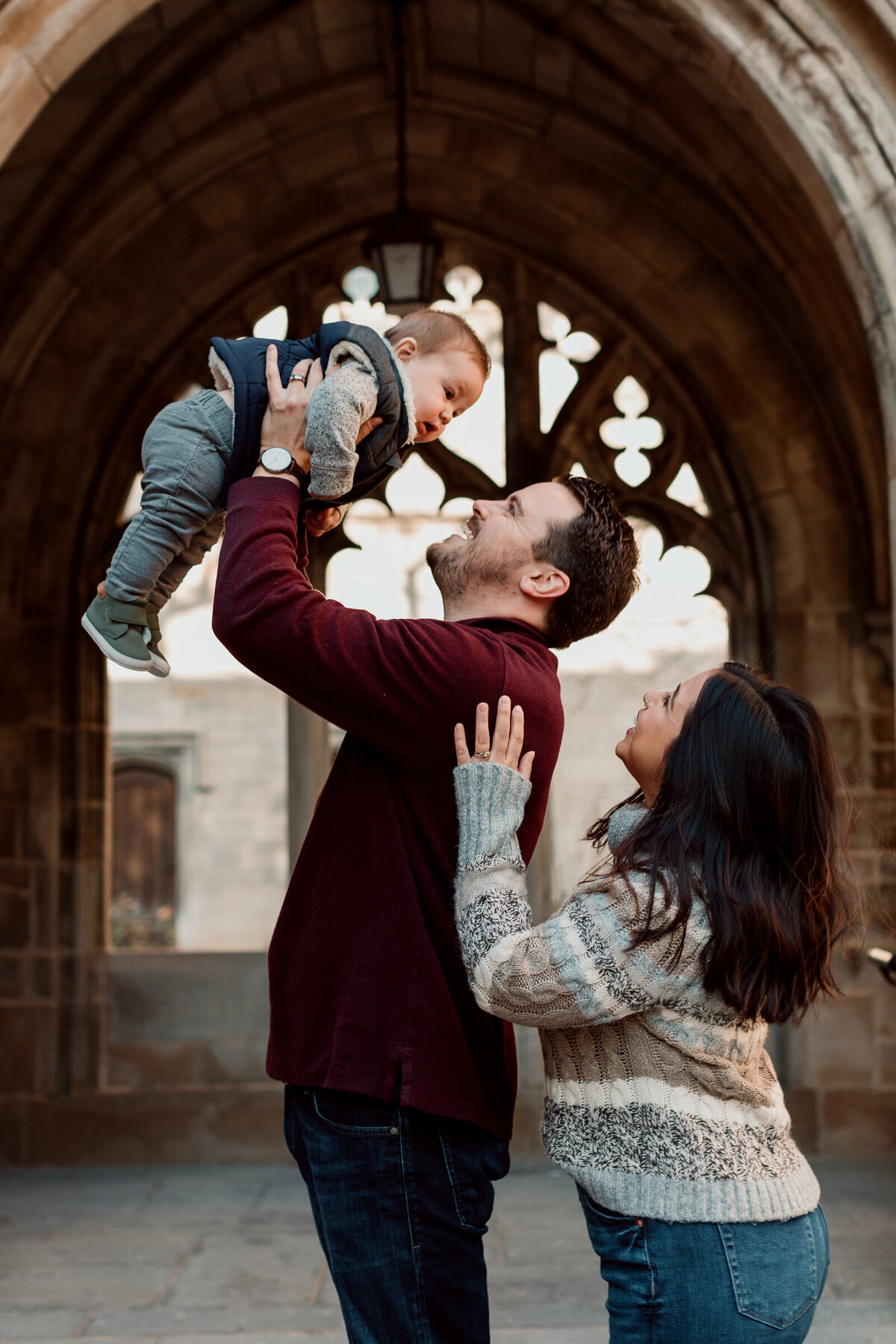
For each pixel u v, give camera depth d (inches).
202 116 221.8
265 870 605.0
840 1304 151.8
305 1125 59.4
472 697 58.9
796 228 212.2
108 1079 244.2
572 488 67.1
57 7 127.6
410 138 238.8
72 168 211.8
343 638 57.1
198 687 612.7
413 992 57.7
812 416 243.6
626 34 192.1
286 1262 175.2
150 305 243.4
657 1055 57.3
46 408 241.3
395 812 59.9
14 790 240.4
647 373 255.6
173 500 60.9
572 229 245.6
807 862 60.0
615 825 65.6
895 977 154.3
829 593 243.8
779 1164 58.1
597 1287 161.9
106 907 248.5
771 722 61.2
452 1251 58.4
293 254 249.1
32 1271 171.8
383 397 59.8
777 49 135.6
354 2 203.0
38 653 242.8
